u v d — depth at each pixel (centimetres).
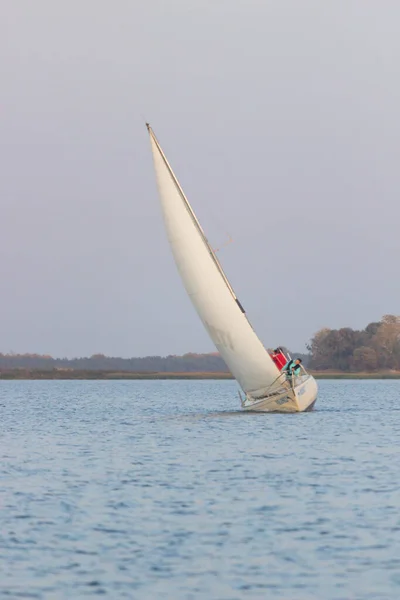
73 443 17000
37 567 7206
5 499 10138
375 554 7506
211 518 8925
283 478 11644
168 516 9050
